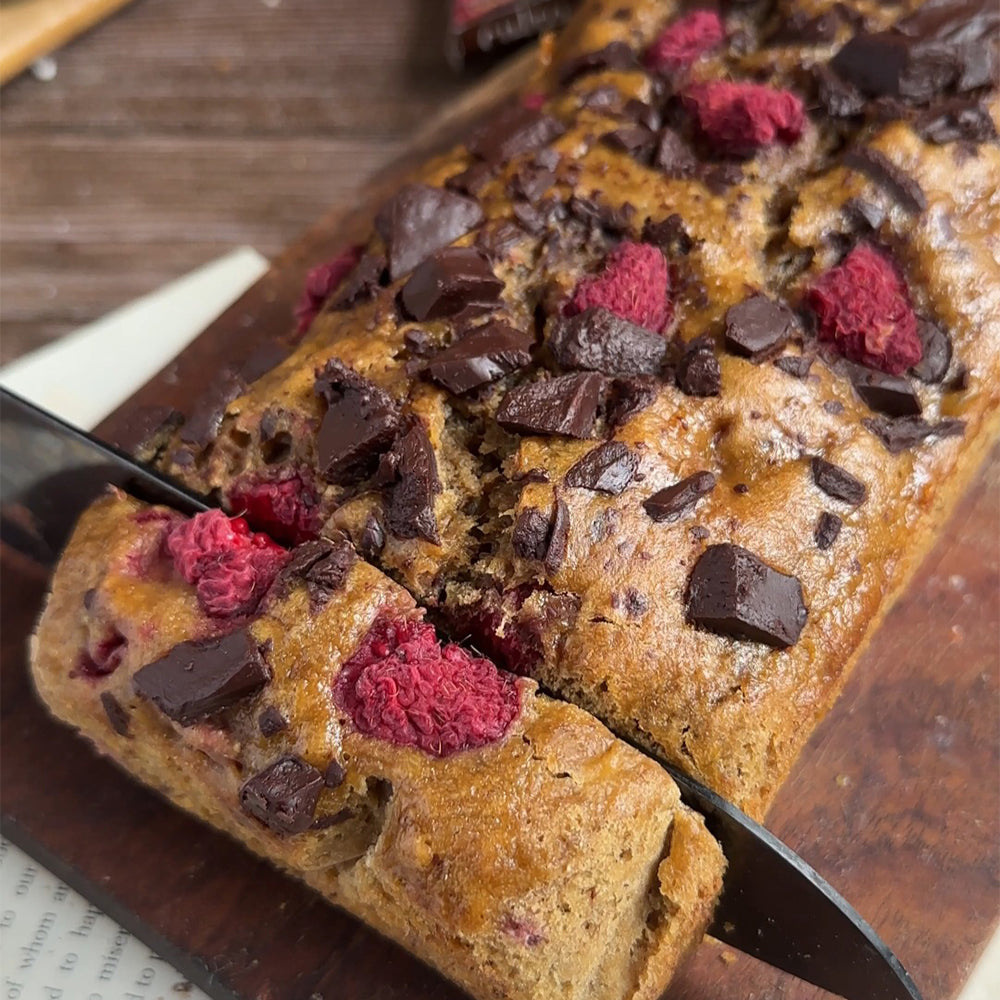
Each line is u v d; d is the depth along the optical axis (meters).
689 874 0.27
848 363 0.30
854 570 0.29
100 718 0.29
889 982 0.27
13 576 0.34
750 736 0.28
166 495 0.30
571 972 0.26
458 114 0.40
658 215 0.30
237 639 0.27
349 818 0.27
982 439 0.31
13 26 0.46
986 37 0.32
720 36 0.33
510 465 0.28
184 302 0.39
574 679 0.28
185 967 0.30
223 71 0.47
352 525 0.28
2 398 0.30
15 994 0.30
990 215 0.31
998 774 0.31
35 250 0.42
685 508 0.28
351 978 0.29
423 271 0.30
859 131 0.31
